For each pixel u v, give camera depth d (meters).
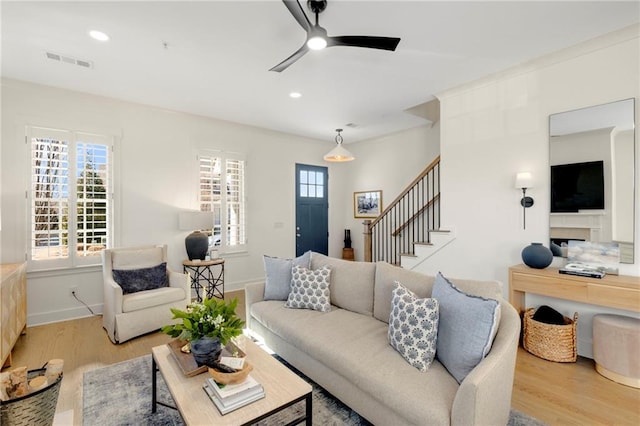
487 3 2.19
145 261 3.79
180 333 1.81
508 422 1.91
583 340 2.82
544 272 2.77
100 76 3.38
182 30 2.51
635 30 2.49
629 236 2.57
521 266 3.01
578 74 2.81
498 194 3.33
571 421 1.92
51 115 3.65
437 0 2.15
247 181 5.35
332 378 2.07
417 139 5.48
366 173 6.43
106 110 4.00
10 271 2.83
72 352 2.91
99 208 3.96
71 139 3.77
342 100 4.11
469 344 1.62
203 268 4.81
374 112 4.61
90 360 2.75
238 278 5.25
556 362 2.67
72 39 2.64
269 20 2.38
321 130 5.67
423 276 2.34
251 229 5.43
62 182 3.72
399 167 5.80
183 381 1.67
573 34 2.59
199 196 4.79
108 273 3.49
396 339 1.94
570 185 2.86
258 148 5.50
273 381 1.66
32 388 1.43
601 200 2.70
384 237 6.01
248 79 3.45
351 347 2.04
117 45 2.75
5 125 3.41
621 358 2.32
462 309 1.72
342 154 4.73
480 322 1.61
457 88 3.64
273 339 2.71
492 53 2.89
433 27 2.48
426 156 5.34
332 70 3.24
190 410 1.43
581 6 2.22
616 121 2.62
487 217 3.41
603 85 2.68
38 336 3.26
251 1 2.16
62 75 3.35
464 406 1.34
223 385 1.52
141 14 2.30
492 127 3.37
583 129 2.79
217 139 4.98
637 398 2.15
